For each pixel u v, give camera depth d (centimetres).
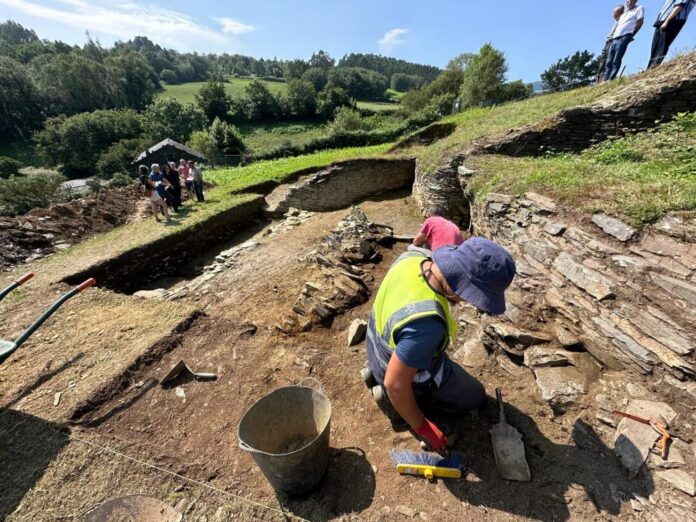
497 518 183
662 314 221
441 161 827
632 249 258
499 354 292
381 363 199
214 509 200
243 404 280
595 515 176
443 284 161
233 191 1174
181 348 352
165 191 859
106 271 633
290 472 185
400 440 235
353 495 205
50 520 198
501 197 455
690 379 202
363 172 1167
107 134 4803
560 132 657
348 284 458
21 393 293
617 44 734
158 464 229
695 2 571
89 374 311
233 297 550
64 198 2364
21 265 621
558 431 221
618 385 232
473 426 234
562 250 314
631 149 465
